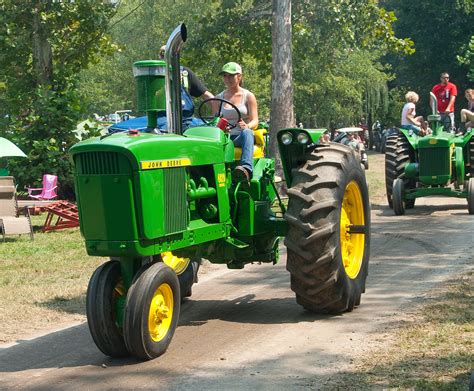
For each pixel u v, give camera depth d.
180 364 5.92
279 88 18.31
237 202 7.32
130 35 47.81
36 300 8.41
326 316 7.23
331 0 21.53
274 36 18.30
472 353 5.70
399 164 15.09
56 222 15.62
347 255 7.57
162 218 6.07
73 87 18.41
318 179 7.14
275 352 6.10
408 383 5.12
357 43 22.64
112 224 5.89
